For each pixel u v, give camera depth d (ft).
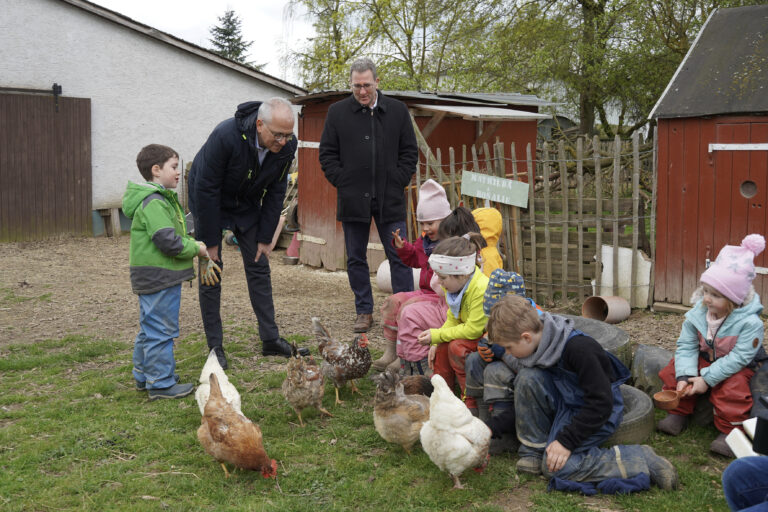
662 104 23.94
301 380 13.79
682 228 23.88
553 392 11.73
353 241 21.22
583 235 25.17
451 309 13.97
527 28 62.59
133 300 27.25
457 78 66.39
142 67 50.57
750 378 12.50
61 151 46.91
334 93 30.99
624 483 10.94
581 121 65.57
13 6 44.29
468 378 13.35
